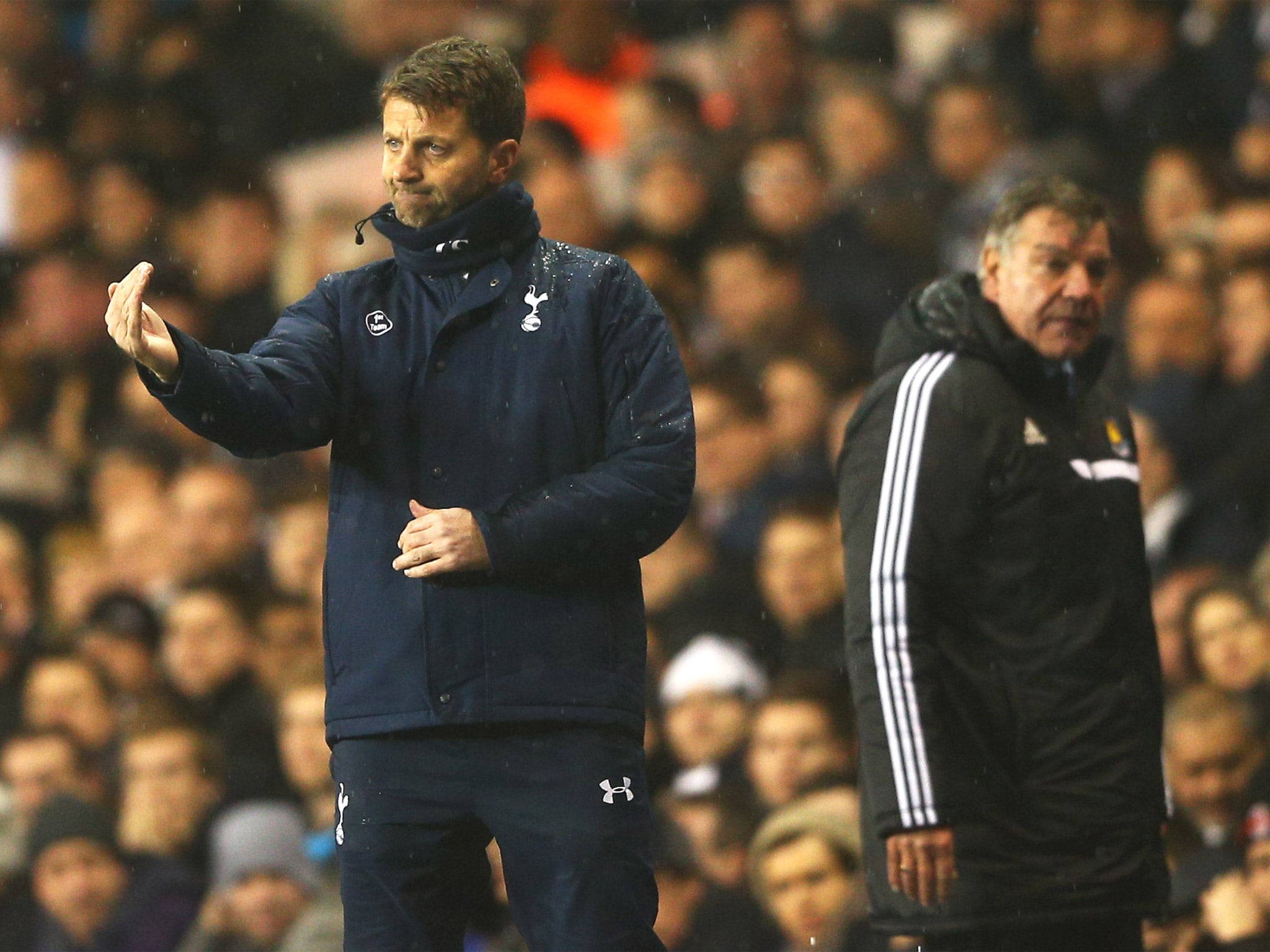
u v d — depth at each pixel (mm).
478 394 12477
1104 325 31188
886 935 15227
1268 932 18125
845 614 14984
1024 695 14633
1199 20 36688
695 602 26266
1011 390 15000
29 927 24297
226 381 11750
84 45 48125
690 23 44562
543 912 12273
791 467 29609
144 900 23594
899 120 36094
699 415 29406
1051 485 14805
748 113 39062
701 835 21734
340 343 12602
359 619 12344
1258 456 26953
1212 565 24312
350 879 12438
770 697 22250
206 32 45594
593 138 41625
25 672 30469
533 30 42844
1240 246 30016
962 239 34094
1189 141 34500
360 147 45062
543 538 12117
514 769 12211
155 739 24453
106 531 32031
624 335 12633
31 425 36719
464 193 12438
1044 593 14711
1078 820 14555
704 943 21250
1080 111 36000
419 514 12211
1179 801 19766
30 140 44062
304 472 32875
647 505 12305
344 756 12438
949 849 14367
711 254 34219
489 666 12156
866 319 34281
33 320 38312
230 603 27094
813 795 21281
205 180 38656
